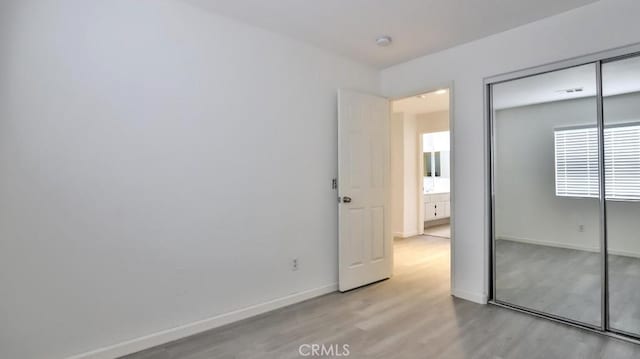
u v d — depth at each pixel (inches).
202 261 103.3
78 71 83.0
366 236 145.2
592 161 103.3
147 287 93.4
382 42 126.0
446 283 147.6
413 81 145.8
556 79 109.1
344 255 137.3
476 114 125.3
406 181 254.8
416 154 264.2
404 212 252.2
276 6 100.6
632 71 95.9
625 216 98.4
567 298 108.9
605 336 97.9
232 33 109.5
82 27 83.6
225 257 108.1
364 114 144.3
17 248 76.1
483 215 123.6
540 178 113.3
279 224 121.6
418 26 113.8
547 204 112.7
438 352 89.4
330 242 137.7
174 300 98.0
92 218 85.0
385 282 149.4
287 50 123.3
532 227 116.0
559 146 109.7
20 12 76.2
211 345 94.3
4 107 74.7
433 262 181.9
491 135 123.5
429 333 100.3
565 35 104.8
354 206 140.5
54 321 80.3
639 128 95.2
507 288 121.4
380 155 150.9
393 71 153.6
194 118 101.7
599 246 102.7
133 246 91.0
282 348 92.3
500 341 95.2
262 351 90.8
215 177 105.9
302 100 128.1
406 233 253.8
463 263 129.1
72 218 82.4
